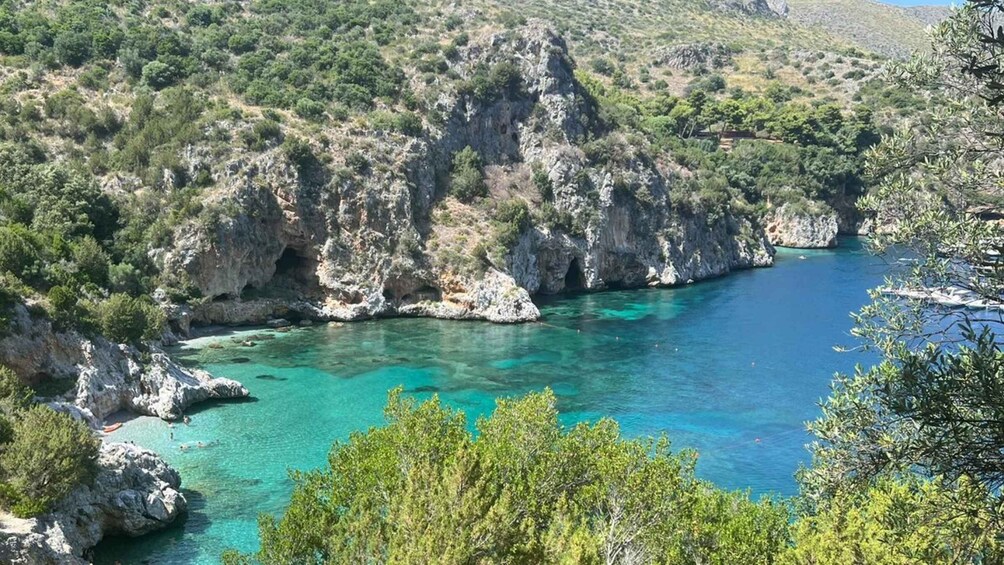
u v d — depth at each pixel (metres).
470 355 86.44
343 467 32.03
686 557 28.77
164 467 48.88
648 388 74.81
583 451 31.56
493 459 29.95
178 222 94.50
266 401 68.56
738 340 94.12
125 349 65.19
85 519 42.31
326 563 27.84
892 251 16.84
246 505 48.19
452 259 108.25
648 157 143.25
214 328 95.25
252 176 102.56
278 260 106.44
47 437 40.75
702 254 144.00
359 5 146.75
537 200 126.75
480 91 128.75
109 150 102.44
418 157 116.25
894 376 15.61
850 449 17.27
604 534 27.64
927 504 17.62
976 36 14.53
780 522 31.17
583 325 102.75
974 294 15.34
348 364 81.38
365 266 105.75
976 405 13.91
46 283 65.62
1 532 35.97
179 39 121.00
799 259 162.38
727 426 64.25
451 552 22.30
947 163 15.35
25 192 85.19
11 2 121.25
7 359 56.00
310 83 121.19
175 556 42.09
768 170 186.25
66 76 110.94
